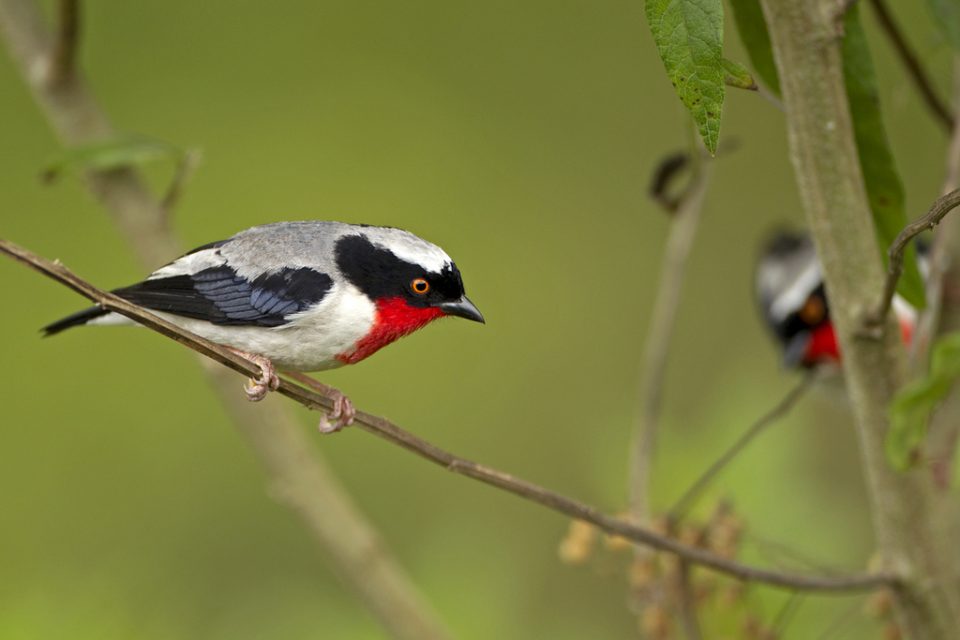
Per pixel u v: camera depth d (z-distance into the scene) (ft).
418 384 46.80
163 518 42.27
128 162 26.89
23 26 29.04
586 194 50.42
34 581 25.88
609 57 51.78
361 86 51.75
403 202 49.96
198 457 43.55
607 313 48.65
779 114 47.03
